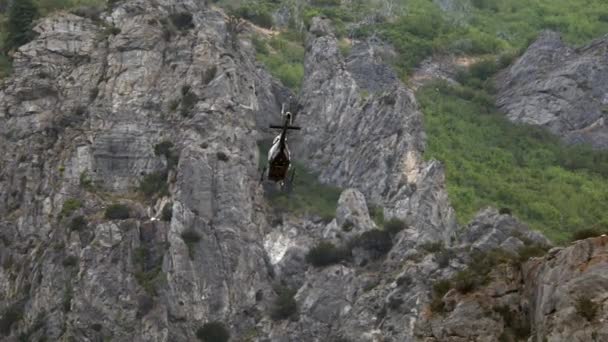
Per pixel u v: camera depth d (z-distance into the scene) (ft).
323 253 432.66
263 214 470.80
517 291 188.65
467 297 192.54
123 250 429.38
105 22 533.96
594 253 173.27
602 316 164.55
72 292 417.49
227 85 499.92
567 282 172.55
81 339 407.64
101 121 486.79
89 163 472.85
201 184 458.09
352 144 511.81
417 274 395.75
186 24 530.68
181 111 491.72
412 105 517.55
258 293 435.94
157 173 471.21
